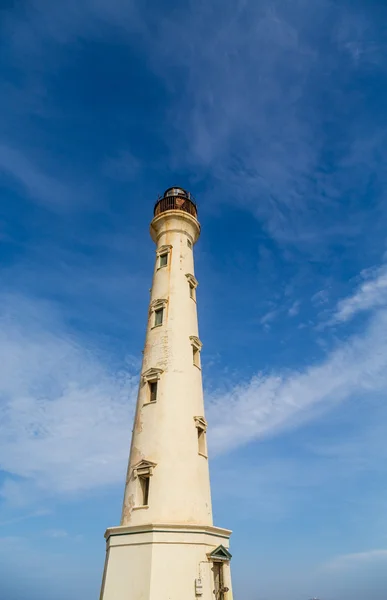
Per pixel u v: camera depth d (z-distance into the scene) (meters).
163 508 25.66
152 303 36.34
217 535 26.70
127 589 23.06
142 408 30.78
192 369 32.78
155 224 41.75
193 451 28.77
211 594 23.84
